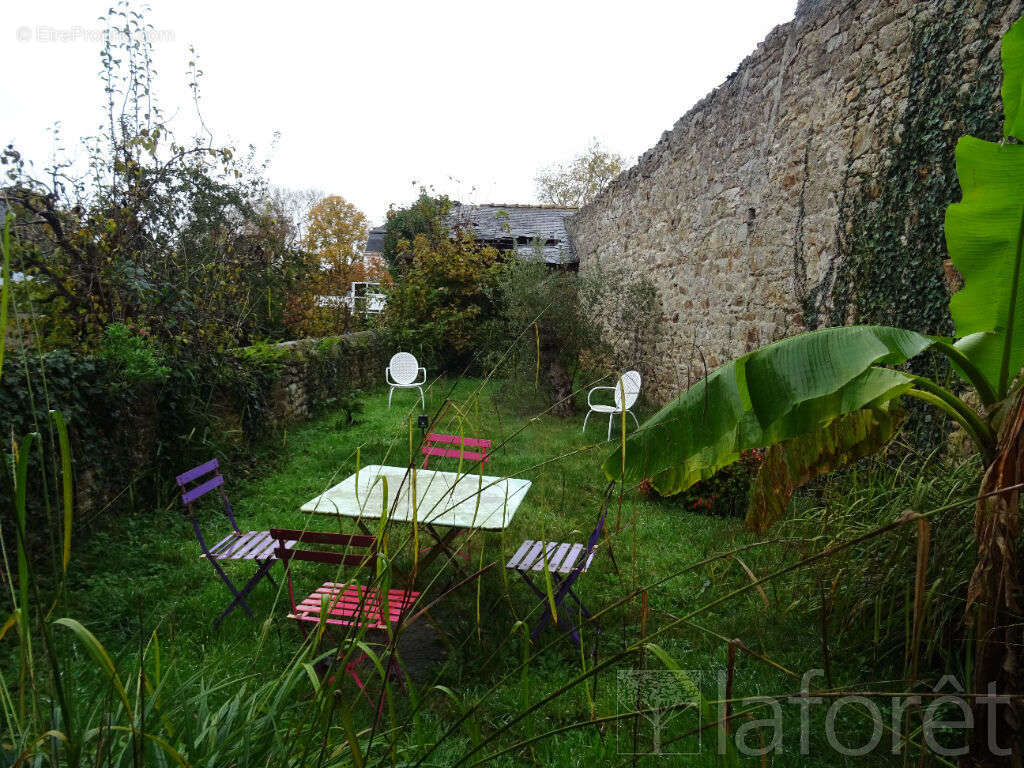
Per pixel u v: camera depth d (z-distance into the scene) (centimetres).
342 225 1739
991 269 248
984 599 195
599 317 1127
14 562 369
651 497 569
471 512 365
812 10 584
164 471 536
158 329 579
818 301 575
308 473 655
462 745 246
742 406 232
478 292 1320
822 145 569
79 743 122
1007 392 244
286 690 149
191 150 654
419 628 365
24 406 397
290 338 1127
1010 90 238
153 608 370
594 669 133
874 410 295
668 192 930
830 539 328
